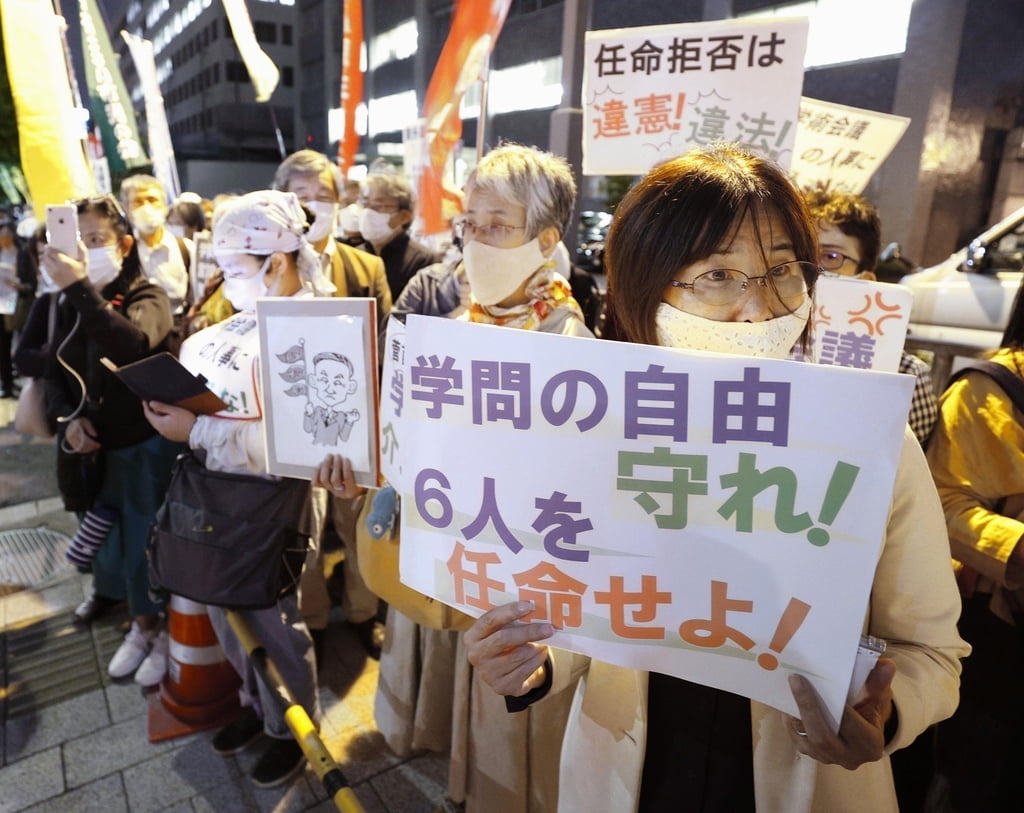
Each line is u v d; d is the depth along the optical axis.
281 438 1.58
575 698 1.11
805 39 1.88
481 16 2.69
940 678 0.85
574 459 0.82
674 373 0.77
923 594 0.86
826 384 0.72
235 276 1.74
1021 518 1.26
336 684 2.47
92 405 2.27
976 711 1.40
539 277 1.60
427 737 1.94
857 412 0.72
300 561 1.81
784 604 0.77
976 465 1.27
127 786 2.00
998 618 1.36
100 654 2.61
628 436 0.79
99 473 2.43
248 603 1.72
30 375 2.40
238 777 2.03
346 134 3.96
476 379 0.85
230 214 1.69
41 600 2.97
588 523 0.82
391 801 1.96
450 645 1.87
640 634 0.83
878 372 0.71
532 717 1.57
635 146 2.09
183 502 1.75
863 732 0.76
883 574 0.88
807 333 0.94
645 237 0.85
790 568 0.76
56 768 2.06
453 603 0.92
